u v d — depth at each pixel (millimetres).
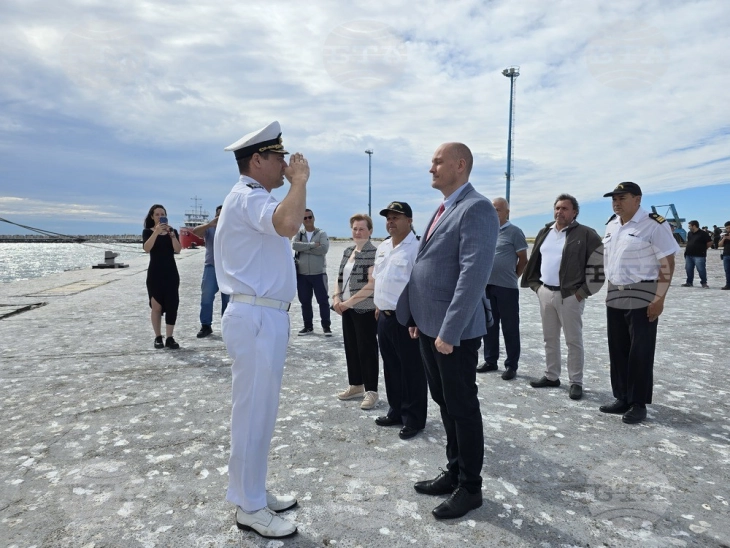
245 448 2275
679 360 5266
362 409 3934
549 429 3469
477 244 2365
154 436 3373
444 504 2400
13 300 10594
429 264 2574
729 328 6977
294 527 2234
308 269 6980
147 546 2158
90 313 8859
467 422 2418
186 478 2783
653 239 3561
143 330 7285
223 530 2285
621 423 3580
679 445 3182
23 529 2287
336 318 8523
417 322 2623
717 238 29391
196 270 18328
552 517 2367
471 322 2480
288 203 2146
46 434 3416
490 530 2264
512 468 2877
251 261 2305
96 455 3080
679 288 12531
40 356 5691
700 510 2414
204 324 6781
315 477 2793
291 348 6113
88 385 4555
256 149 2381
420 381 3350
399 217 3523
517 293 4883
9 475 2822
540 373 4980
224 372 4984
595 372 4973
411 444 3260
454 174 2572
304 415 3791
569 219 4281
